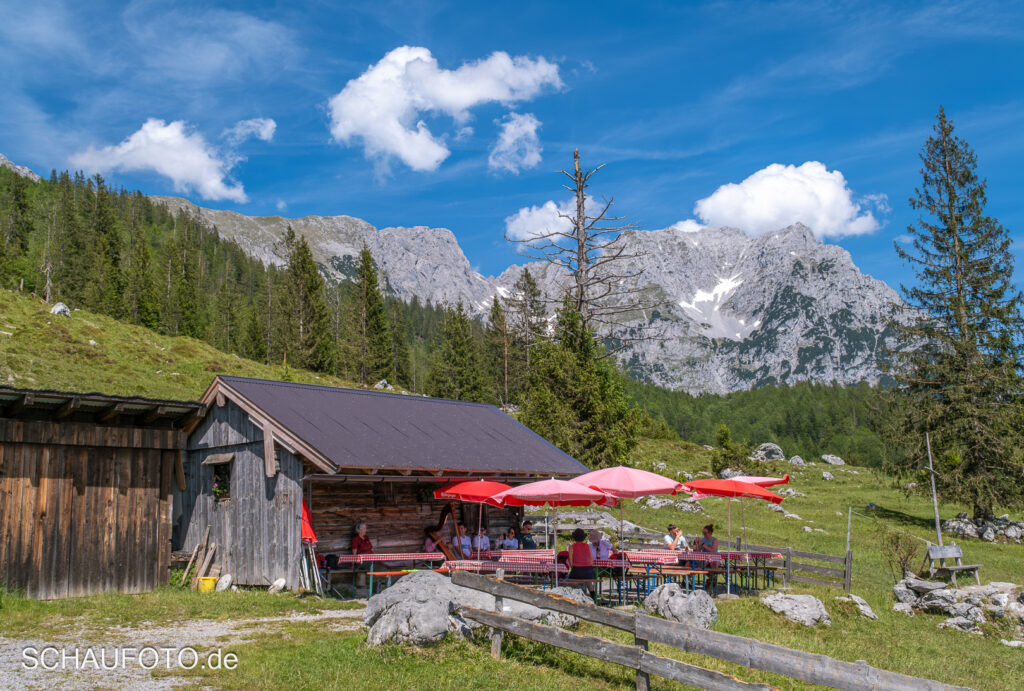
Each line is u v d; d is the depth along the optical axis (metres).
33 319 49.34
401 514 20.06
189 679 8.79
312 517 18.02
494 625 10.52
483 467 20.27
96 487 16.66
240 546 18.72
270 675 9.00
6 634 11.05
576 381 37.34
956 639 16.03
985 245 43.31
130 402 16.95
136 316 109.81
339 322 151.75
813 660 7.60
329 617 13.80
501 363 87.69
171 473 18.17
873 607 19.14
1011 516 45.97
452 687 8.91
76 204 194.50
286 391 20.47
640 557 18.36
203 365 54.62
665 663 8.55
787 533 35.38
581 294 40.00
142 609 13.79
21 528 15.30
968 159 44.19
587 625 13.14
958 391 40.62
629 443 37.47
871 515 43.72
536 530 29.30
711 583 19.89
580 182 40.88
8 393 14.95
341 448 17.28
